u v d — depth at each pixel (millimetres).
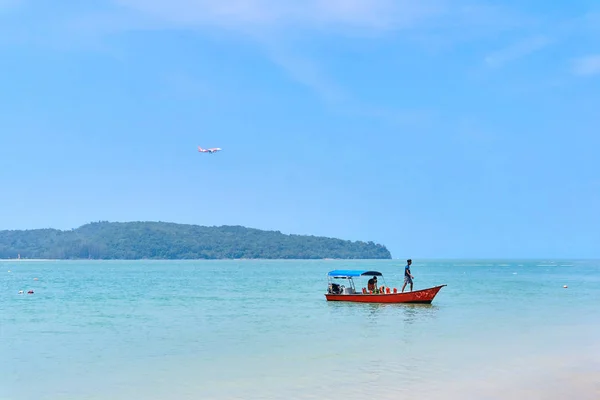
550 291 60375
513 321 32406
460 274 121438
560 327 29766
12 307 43312
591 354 21953
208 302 47531
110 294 58688
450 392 16312
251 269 172500
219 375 18750
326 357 21578
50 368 20031
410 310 39062
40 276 113438
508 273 126812
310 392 16469
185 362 20906
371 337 26484
